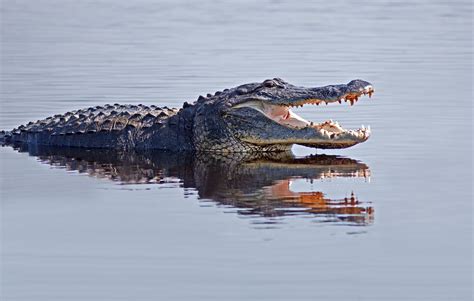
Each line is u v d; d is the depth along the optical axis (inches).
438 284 1378.0
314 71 3225.9
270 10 4899.1
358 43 3841.0
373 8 4913.9
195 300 1334.9
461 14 4653.1
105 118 2444.6
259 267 1441.9
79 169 2137.1
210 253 1501.0
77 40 4035.4
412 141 2289.6
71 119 2480.3
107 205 1790.1
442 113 2573.8
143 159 2252.7
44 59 3572.8
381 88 2918.3
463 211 1701.5
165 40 4005.9
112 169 2137.1
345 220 1664.6
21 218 1705.2
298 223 1651.1
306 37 4013.3
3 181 2011.6
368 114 2571.4
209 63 3435.0
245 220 1672.0
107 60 3540.8
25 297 1355.8
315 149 2319.1
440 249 1508.4
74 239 1577.3
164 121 2400.3
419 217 1672.0
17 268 1456.7
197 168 2134.6
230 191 1892.2
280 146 2309.3
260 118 2260.1
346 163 2135.8
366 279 1396.4
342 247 1521.9
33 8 5049.2
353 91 2199.8
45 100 2856.8
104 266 1456.7
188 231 1611.7
